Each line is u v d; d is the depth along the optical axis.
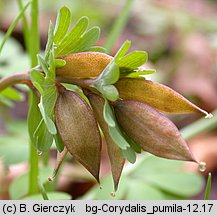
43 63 0.18
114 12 0.52
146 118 0.17
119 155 0.17
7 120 0.34
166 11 0.52
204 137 0.38
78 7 0.49
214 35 0.45
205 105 0.44
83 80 0.18
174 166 0.26
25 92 0.40
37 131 0.18
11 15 0.50
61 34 0.18
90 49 0.19
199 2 0.58
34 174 0.24
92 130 0.17
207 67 0.46
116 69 0.17
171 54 0.48
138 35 0.51
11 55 0.31
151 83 0.17
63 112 0.17
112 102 0.17
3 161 0.26
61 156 0.18
